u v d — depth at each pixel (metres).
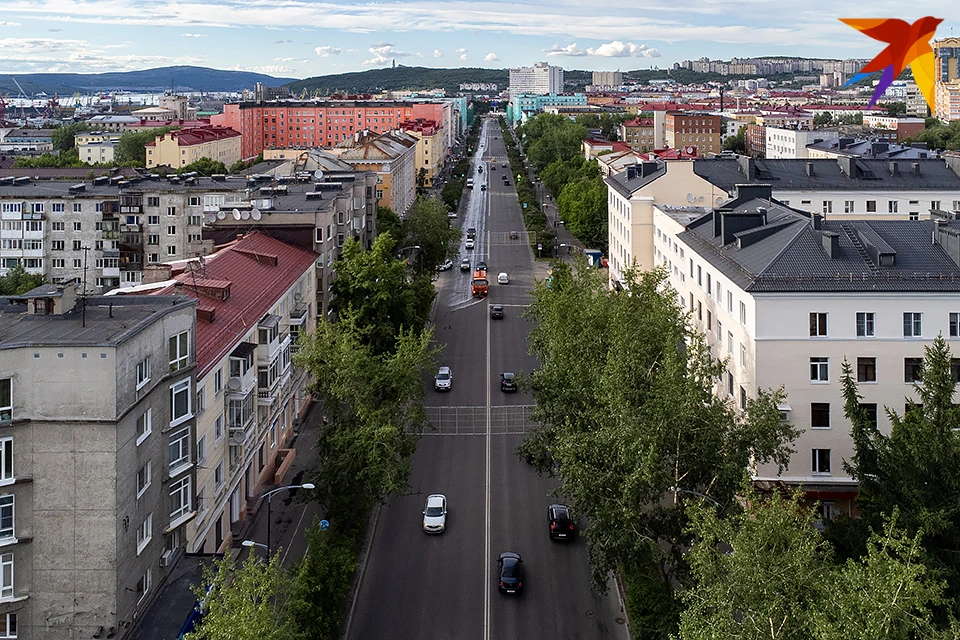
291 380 78.75
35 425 39.56
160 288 60.25
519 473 71.81
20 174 194.50
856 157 124.75
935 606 37.22
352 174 140.25
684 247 86.25
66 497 39.88
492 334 118.00
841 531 45.12
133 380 41.75
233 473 59.34
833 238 62.00
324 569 44.09
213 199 123.06
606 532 44.41
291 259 84.88
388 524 62.78
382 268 85.94
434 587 53.97
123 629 40.88
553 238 181.00
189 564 48.09
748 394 62.34
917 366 59.88
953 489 41.44
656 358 54.09
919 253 62.72
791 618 29.55
